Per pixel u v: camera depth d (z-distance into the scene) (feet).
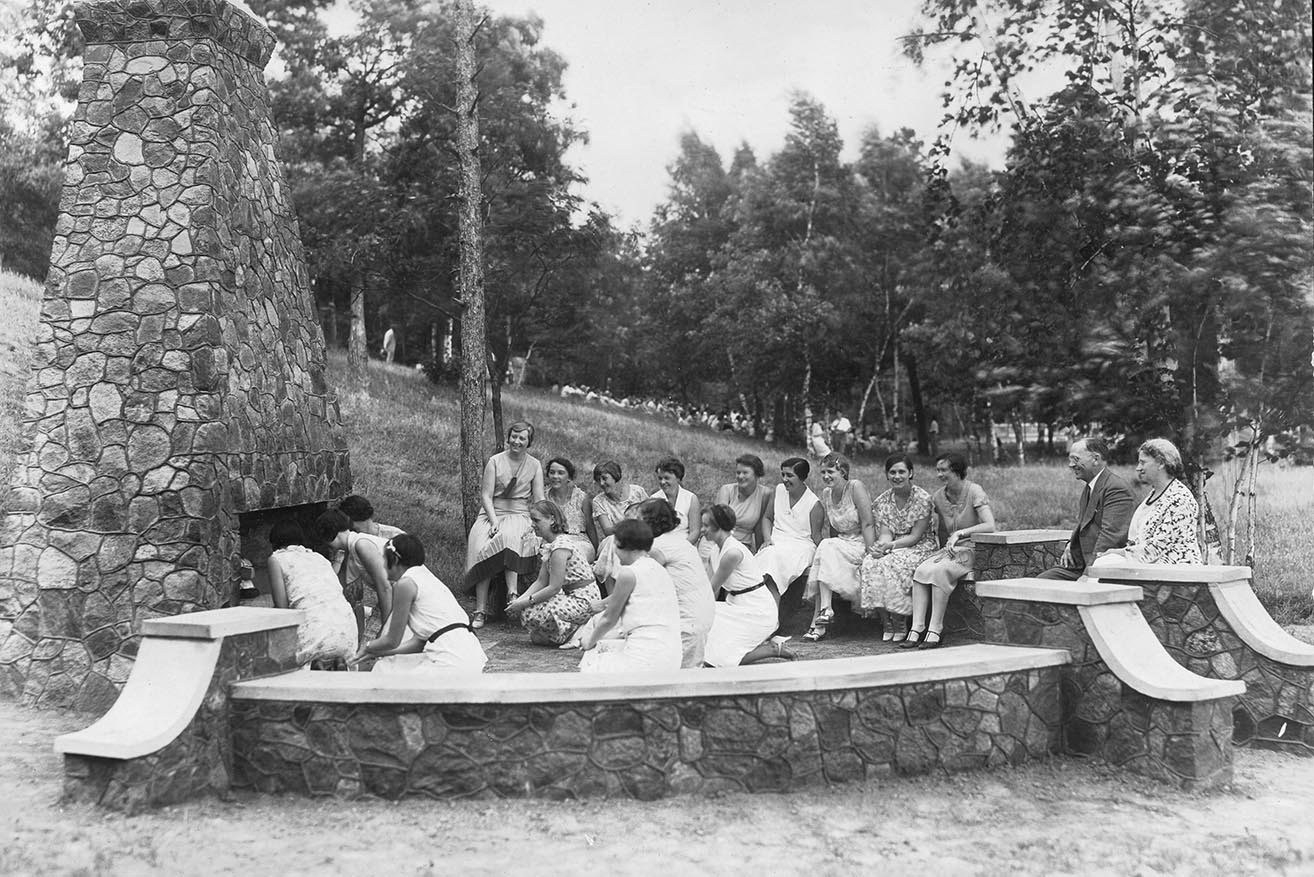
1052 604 19.33
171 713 15.79
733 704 16.67
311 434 29.76
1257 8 39.73
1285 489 46.62
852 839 14.62
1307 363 38.06
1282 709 20.04
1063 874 13.35
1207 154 39.83
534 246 58.95
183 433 23.82
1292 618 34.99
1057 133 43.47
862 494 30.04
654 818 15.34
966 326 47.60
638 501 33.73
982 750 18.10
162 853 13.62
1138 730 17.93
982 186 51.03
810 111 106.63
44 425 24.25
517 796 16.15
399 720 16.33
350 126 66.85
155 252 24.59
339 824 15.06
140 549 23.61
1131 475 44.91
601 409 99.45
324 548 23.88
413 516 48.44
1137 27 43.27
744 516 32.32
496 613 34.42
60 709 22.98
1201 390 41.24
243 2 27.78
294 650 18.28
